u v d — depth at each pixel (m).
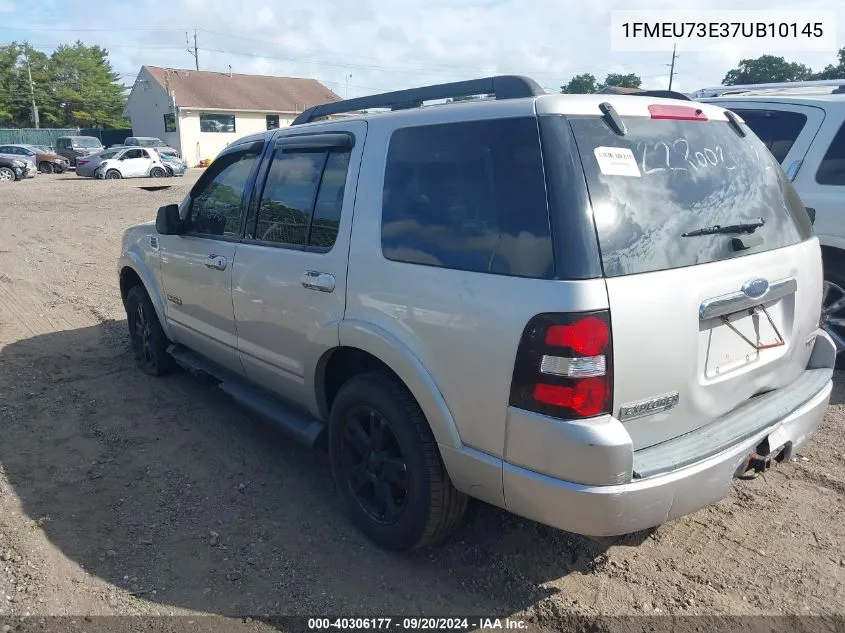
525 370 2.46
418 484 2.99
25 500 3.71
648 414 2.55
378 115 3.29
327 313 3.30
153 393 5.19
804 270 3.17
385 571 3.18
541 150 2.57
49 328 6.89
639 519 2.48
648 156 2.72
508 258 2.56
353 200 3.23
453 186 2.84
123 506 3.68
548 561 3.24
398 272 2.93
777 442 2.90
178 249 4.63
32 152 32.50
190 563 3.22
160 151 32.72
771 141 5.54
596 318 2.36
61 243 12.10
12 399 5.02
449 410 2.77
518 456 2.55
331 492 3.85
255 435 4.52
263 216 3.86
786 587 3.06
